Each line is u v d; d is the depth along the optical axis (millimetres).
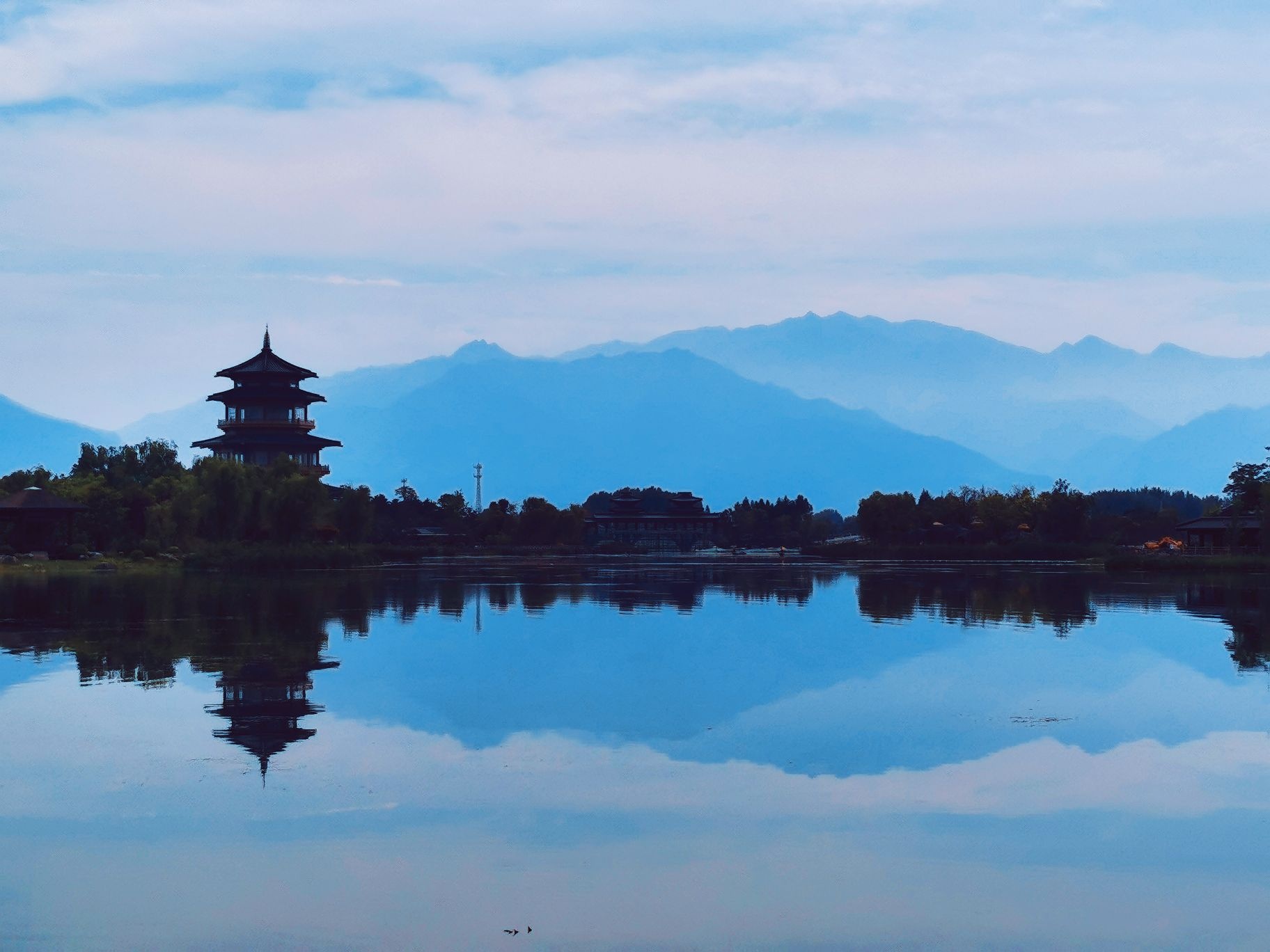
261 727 34281
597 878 22516
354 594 81188
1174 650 50906
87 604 70562
